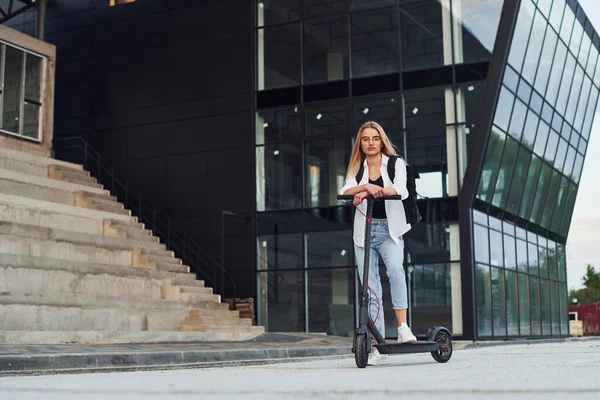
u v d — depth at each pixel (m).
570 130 25.72
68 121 22.59
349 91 19.56
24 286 12.37
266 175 20.09
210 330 15.12
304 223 19.52
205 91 21.02
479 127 18.30
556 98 23.39
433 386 2.57
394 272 5.16
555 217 25.78
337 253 19.05
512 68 18.98
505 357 6.12
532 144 22.06
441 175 18.53
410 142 18.91
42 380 3.78
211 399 2.25
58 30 23.14
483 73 18.44
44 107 20.09
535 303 23.09
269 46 20.53
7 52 19.14
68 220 16.27
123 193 21.47
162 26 21.81
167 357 7.61
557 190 25.59
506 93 18.92
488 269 19.09
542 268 24.12
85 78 22.56
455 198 18.33
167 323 14.48
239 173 20.33
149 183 21.30
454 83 18.64
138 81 21.89
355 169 5.33
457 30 18.81
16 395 2.50
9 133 18.97
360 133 5.28
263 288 19.73
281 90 20.23
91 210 17.05
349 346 10.96
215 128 20.77
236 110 20.61
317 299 19.14
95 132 22.19
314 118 19.83
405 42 19.25
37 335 10.48
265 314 19.62
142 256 16.75
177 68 21.44
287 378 3.42
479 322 18.16
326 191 19.41
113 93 22.14
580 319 44.28
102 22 22.59
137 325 13.64
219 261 20.14
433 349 5.20
